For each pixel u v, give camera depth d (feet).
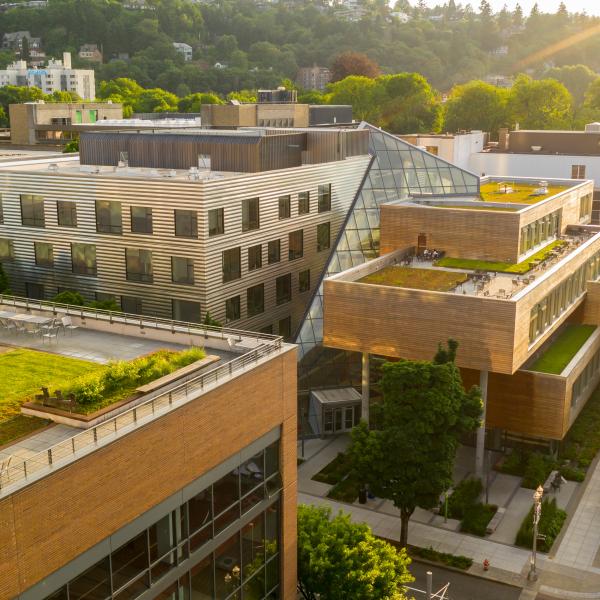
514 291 173.68
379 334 179.32
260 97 517.14
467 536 153.58
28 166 234.58
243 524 101.65
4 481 71.46
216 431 94.17
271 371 103.35
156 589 88.22
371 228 227.61
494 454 188.65
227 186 187.32
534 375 175.63
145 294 193.06
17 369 104.42
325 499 167.53
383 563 112.98
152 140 223.30
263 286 205.98
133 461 82.23
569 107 596.70
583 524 157.89
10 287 212.02
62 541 75.00
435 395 138.10
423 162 247.09
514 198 239.71
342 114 497.46
